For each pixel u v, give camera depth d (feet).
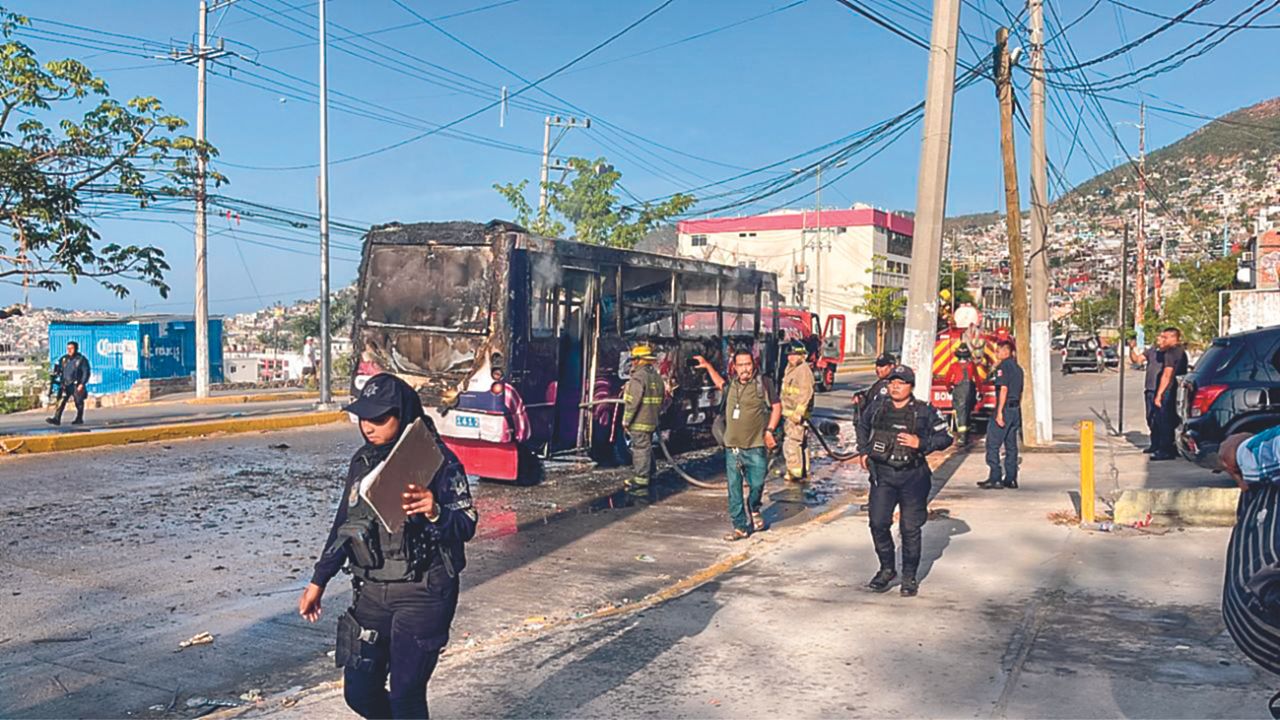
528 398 40.50
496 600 24.43
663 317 49.29
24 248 48.70
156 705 17.38
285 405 96.73
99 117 49.37
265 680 18.75
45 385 123.03
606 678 17.84
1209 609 21.43
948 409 60.44
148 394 115.55
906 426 23.02
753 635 20.27
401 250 42.04
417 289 41.45
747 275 57.26
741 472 31.53
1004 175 53.67
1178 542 28.14
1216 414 36.37
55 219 48.42
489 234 39.93
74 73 47.44
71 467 46.83
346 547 12.45
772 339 60.59
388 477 11.96
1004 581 24.29
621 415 46.60
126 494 39.58
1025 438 54.90
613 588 25.66
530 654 19.27
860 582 24.61
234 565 28.07
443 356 40.60
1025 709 15.98
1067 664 18.10
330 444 58.80
